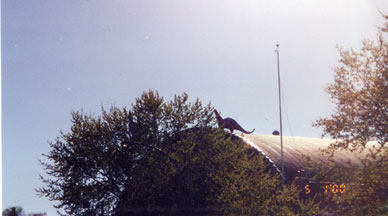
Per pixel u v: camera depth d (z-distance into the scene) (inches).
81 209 1393.9
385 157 645.3
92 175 1416.1
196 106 1444.4
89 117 1451.8
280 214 986.1
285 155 1686.8
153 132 1402.6
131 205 1306.6
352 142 676.7
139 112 1424.7
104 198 1398.9
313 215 852.0
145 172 1307.8
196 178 1249.4
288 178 1563.7
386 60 665.0
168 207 1243.8
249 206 1107.9
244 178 1178.6
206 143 1332.4
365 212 636.1
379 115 654.5
